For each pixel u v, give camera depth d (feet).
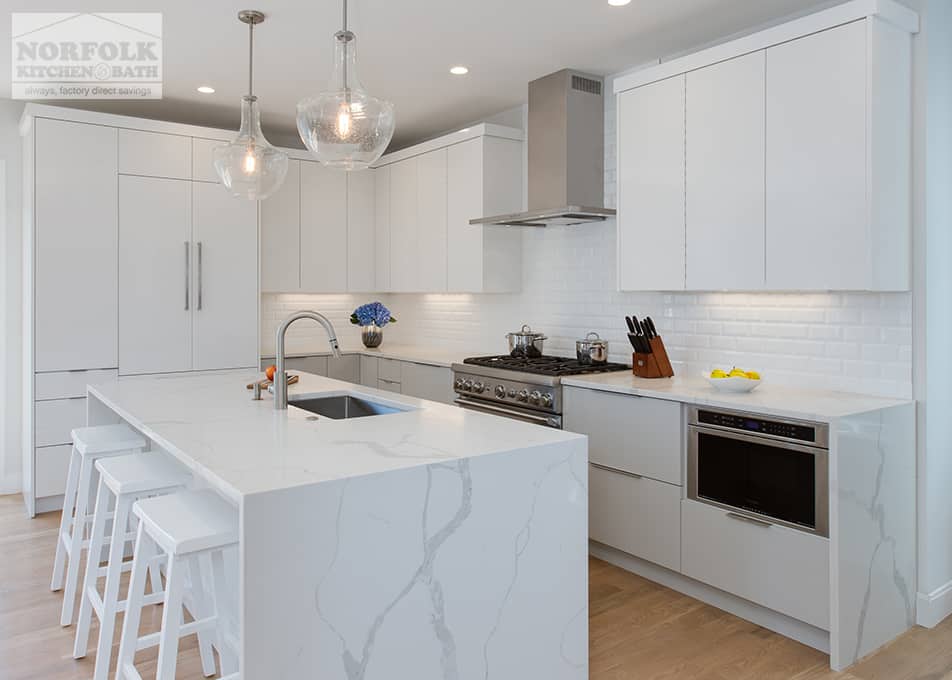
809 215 9.56
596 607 10.16
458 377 14.52
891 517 9.21
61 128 14.19
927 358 9.56
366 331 19.10
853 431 8.60
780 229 9.91
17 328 15.72
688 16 11.07
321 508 5.66
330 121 7.69
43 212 14.03
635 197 12.08
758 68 10.14
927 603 9.61
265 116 16.81
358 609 5.88
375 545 5.96
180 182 15.56
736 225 10.48
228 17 11.00
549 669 7.20
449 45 12.29
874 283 8.96
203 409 9.20
